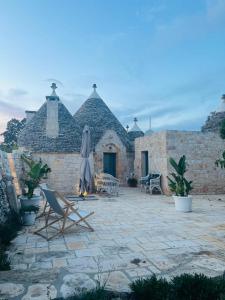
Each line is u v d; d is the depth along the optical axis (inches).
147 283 133.1
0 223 253.9
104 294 129.5
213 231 264.8
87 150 543.8
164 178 609.0
